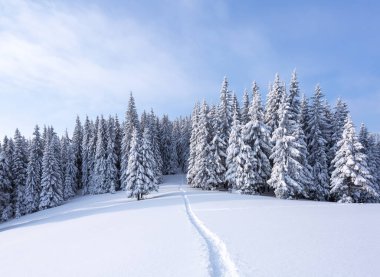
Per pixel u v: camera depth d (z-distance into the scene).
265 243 10.07
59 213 37.94
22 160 55.22
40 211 47.81
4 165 50.12
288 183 32.06
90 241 12.91
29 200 50.22
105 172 58.25
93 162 63.12
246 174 36.34
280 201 25.73
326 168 35.47
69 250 11.61
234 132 38.75
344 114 38.88
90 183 61.78
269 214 17.09
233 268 7.60
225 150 45.12
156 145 62.78
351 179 30.22
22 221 40.53
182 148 83.56
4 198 49.09
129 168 40.28
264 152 39.06
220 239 10.76
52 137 63.22
